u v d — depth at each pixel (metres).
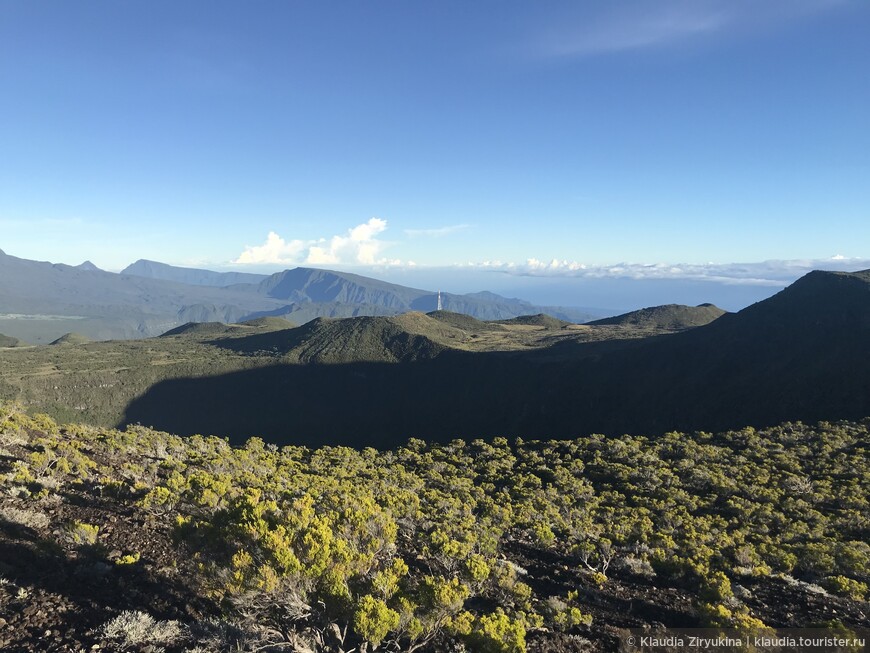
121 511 19.56
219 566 10.62
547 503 47.50
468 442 121.75
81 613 10.13
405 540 26.75
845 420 74.69
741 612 18.88
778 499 47.69
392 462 80.44
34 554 12.73
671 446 75.19
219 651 9.52
